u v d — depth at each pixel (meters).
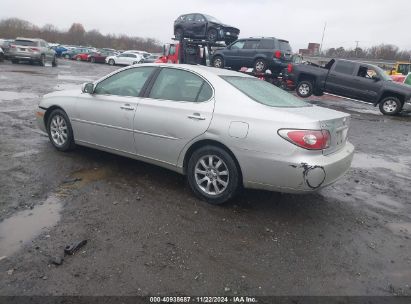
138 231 3.72
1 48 27.45
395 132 11.13
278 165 3.94
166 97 4.78
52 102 5.99
